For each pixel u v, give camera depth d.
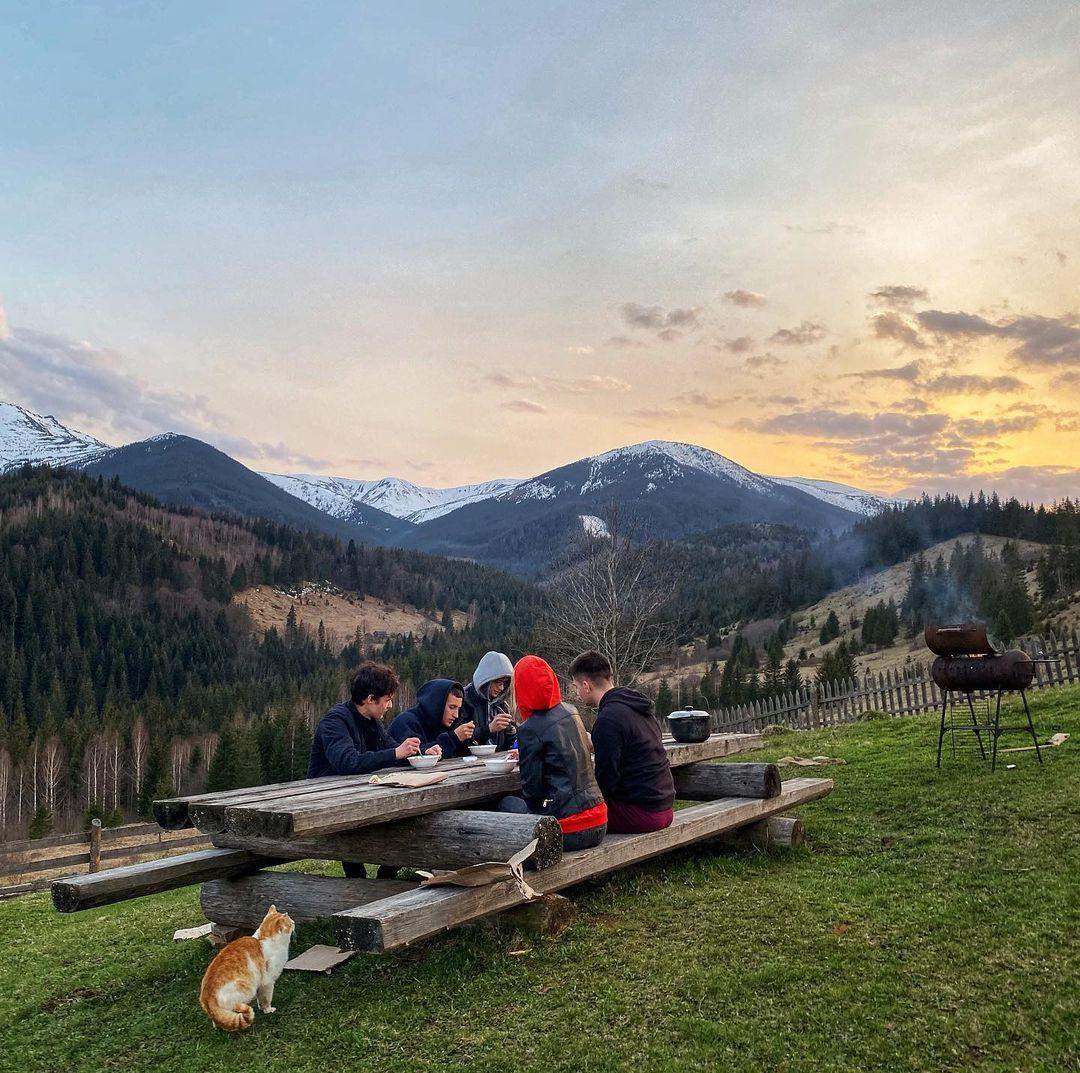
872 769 9.55
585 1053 3.94
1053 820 6.56
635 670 29.23
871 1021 3.94
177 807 5.31
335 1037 4.43
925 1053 3.65
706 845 7.25
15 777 81.31
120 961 6.44
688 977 4.55
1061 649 15.06
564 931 5.30
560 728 5.55
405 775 5.82
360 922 4.29
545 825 5.03
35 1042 5.14
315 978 5.18
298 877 6.09
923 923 4.95
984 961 4.38
